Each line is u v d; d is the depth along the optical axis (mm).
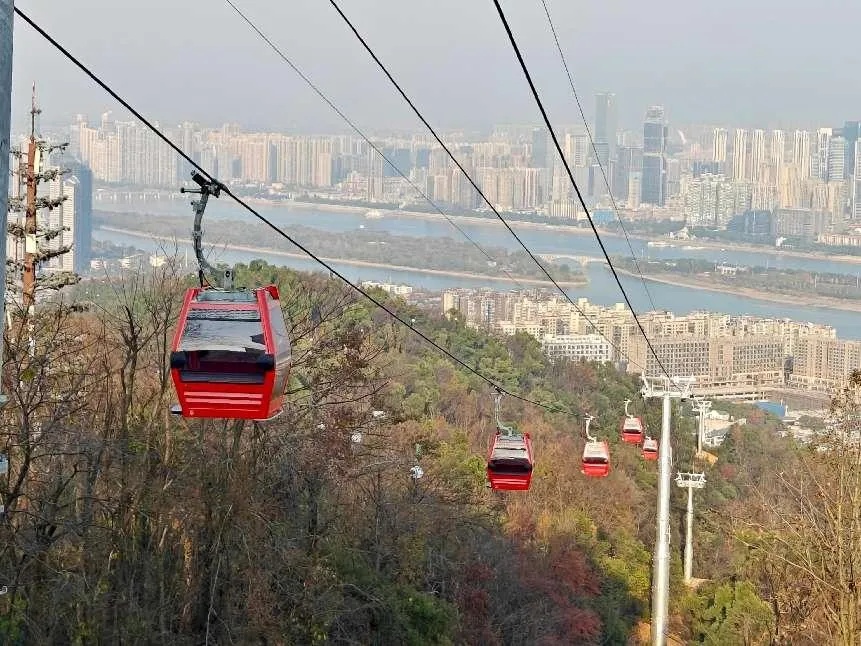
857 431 27344
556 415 70875
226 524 21562
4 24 6590
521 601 39812
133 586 20609
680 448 74250
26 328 22047
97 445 18922
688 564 54500
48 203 27156
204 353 9711
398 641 27641
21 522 19891
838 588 26125
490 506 44625
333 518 26922
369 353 33688
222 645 21672
